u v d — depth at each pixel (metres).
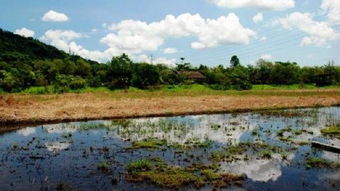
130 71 77.88
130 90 71.19
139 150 19.27
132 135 23.81
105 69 88.12
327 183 13.95
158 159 17.09
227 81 86.31
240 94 63.16
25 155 18.22
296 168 15.93
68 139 22.52
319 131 26.00
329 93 66.00
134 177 14.30
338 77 99.62
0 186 13.38
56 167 15.95
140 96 54.75
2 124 28.05
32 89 67.31
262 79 102.69
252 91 72.38
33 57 146.38
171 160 17.11
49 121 29.80
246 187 13.38
